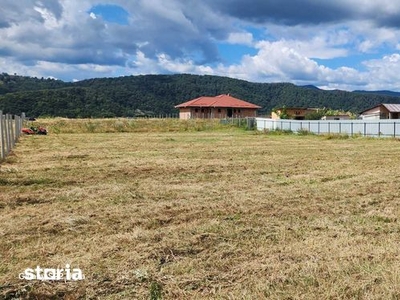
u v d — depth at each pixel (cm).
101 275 391
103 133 3778
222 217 628
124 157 1541
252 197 780
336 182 966
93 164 1305
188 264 422
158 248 471
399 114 4822
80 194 802
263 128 4106
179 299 344
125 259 434
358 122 3172
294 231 549
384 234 537
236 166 1273
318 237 519
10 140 1777
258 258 442
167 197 782
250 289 361
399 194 817
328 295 346
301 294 350
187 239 506
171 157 1545
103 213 647
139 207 689
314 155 1639
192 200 751
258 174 1107
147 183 949
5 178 998
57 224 577
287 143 2369
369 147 2075
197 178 1034
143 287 367
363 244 488
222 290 360
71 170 1164
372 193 830
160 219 612
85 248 472
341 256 442
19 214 639
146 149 1916
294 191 845
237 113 6531
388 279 377
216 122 4812
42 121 4238
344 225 583
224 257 447
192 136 3152
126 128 4238
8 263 424
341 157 1559
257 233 539
